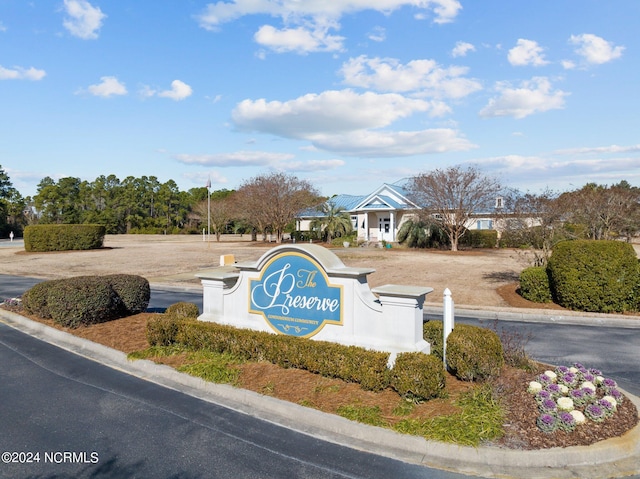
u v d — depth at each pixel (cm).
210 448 464
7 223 7150
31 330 979
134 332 885
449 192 3195
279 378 617
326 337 673
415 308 607
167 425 518
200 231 7812
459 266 2277
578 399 507
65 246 3484
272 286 732
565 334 966
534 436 452
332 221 4031
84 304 918
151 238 6234
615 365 755
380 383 561
